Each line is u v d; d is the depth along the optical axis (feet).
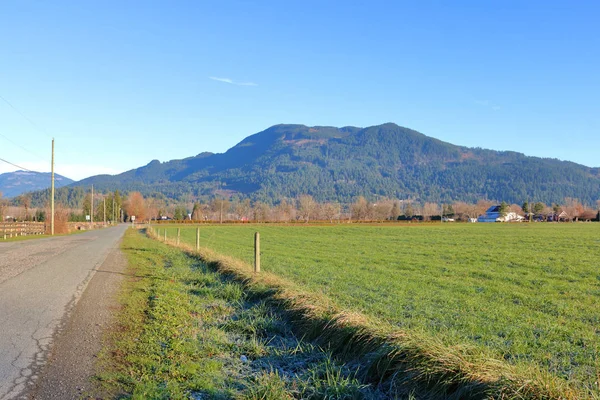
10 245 98.32
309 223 363.56
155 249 85.20
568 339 25.48
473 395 15.15
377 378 18.49
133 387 16.67
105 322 26.22
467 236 152.46
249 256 77.20
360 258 76.23
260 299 33.27
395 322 28.22
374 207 523.29
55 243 107.14
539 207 547.49
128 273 49.24
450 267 62.28
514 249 95.40
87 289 37.99
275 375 18.30
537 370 16.19
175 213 563.48
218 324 26.81
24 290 37.09
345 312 23.44
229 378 18.08
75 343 21.93
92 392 16.11
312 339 23.71
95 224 331.98
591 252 86.84
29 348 21.02
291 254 84.28
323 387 17.30
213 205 585.63
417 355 17.65
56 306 30.66
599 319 30.94
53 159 172.96
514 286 45.47
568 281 49.44
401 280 48.42
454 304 35.01
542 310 33.88
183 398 15.89
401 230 215.72
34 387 16.43
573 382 16.20
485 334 25.64
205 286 39.93
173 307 30.40
